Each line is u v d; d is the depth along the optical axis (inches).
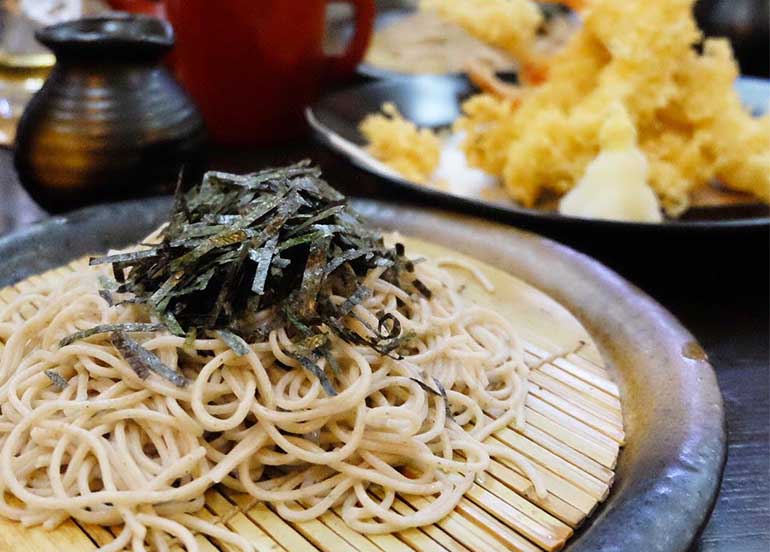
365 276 9.3
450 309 10.3
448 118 19.2
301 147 18.6
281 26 16.6
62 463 7.9
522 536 7.4
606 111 14.5
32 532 7.3
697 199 15.6
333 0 18.0
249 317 8.3
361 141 17.4
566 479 8.1
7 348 8.8
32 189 13.8
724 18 22.6
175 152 13.7
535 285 11.5
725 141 15.1
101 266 10.1
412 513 7.7
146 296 8.5
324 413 8.0
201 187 10.2
